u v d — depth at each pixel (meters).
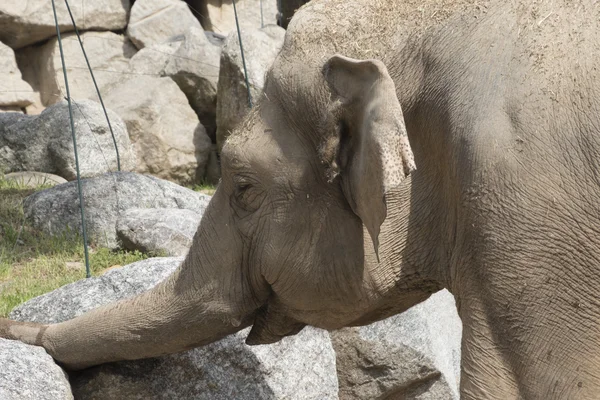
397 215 6.07
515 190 5.25
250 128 6.33
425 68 5.70
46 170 18.45
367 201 5.51
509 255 5.30
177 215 13.72
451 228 5.75
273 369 8.05
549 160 5.21
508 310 5.38
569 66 5.25
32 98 23.95
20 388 6.81
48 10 24.22
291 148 6.17
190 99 22.22
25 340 7.45
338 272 6.26
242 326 6.91
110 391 7.62
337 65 5.74
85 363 7.31
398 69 5.79
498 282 5.37
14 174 17.84
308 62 6.07
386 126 5.29
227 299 6.68
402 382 9.54
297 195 6.21
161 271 8.29
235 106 20.77
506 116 5.29
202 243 6.75
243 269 6.62
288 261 6.34
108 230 14.20
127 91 21.34
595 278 5.25
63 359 7.33
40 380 6.97
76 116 18.55
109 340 7.05
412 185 6.00
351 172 5.83
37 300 8.26
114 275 8.28
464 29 5.61
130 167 19.31
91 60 24.75
